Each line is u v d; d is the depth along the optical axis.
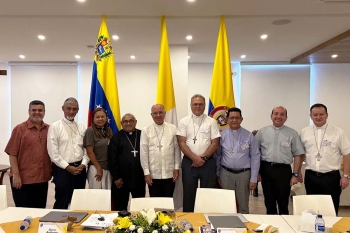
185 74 5.47
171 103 3.53
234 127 3.11
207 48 5.81
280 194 3.08
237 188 3.09
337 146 3.03
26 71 7.61
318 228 1.84
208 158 3.05
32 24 4.25
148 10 3.74
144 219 1.56
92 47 5.74
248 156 3.12
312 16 3.96
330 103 7.55
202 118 3.15
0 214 2.21
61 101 7.62
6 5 3.53
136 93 7.69
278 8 3.69
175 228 1.55
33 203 3.09
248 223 2.03
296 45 5.67
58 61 7.44
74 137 3.09
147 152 3.09
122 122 3.23
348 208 4.50
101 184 3.11
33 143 3.02
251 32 4.73
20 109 7.64
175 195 3.83
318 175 3.04
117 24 4.26
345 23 4.26
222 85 3.53
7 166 4.94
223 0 3.44
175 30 4.57
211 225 1.93
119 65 7.67
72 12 3.79
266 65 7.55
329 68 7.51
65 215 2.12
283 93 7.55
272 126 3.20
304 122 7.53
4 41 5.26
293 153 3.15
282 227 1.98
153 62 7.55
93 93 3.51
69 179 2.99
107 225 1.90
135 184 3.13
